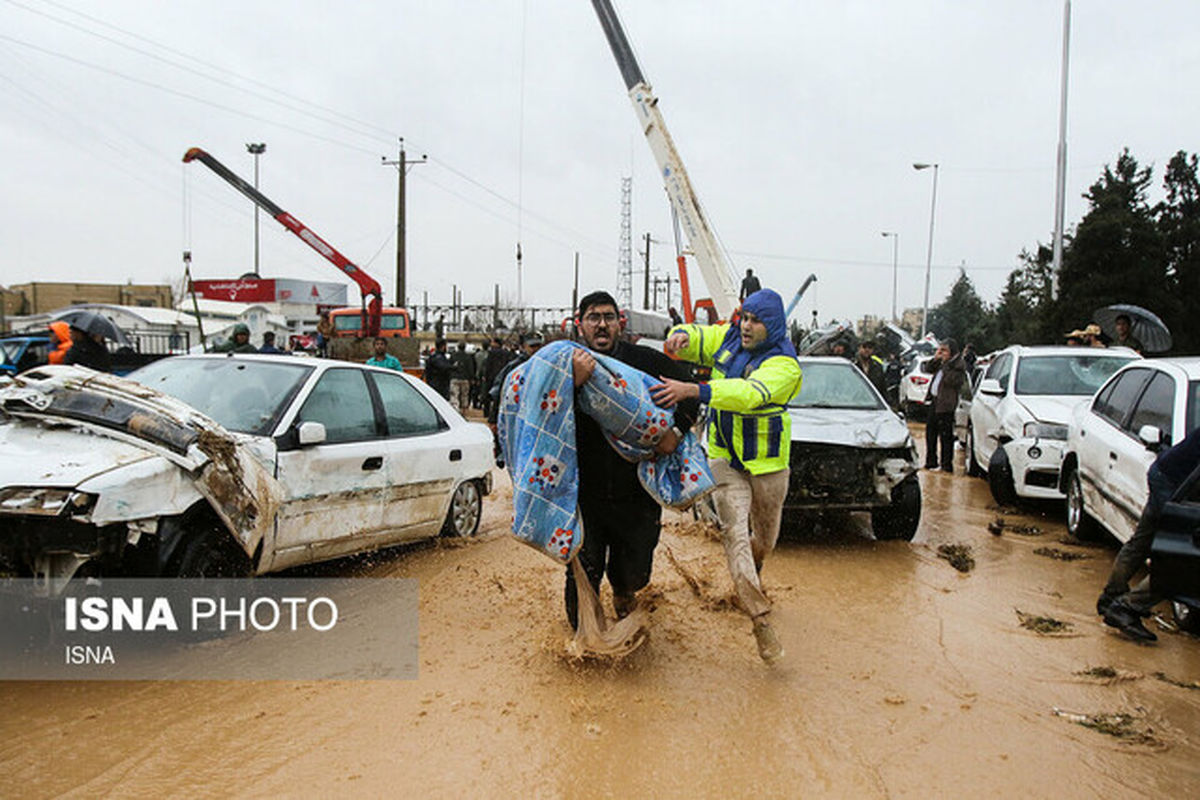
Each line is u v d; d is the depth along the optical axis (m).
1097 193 33.97
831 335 15.50
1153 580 5.08
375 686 4.21
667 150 13.12
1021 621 5.55
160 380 6.03
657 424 4.16
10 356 15.52
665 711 4.01
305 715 3.87
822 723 3.94
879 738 3.81
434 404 7.09
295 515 5.27
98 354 8.95
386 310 25.27
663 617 5.37
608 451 4.38
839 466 7.26
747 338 4.71
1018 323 46.88
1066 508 8.98
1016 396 9.81
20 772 3.31
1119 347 11.13
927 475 12.20
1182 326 30.56
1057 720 4.06
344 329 25.36
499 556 6.76
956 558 7.12
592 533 4.50
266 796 3.19
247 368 6.00
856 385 8.73
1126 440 6.74
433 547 6.98
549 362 4.09
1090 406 8.02
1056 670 4.71
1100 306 29.72
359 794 3.22
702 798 3.26
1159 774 3.57
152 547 4.45
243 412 5.50
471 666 4.49
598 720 3.89
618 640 4.44
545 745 3.64
